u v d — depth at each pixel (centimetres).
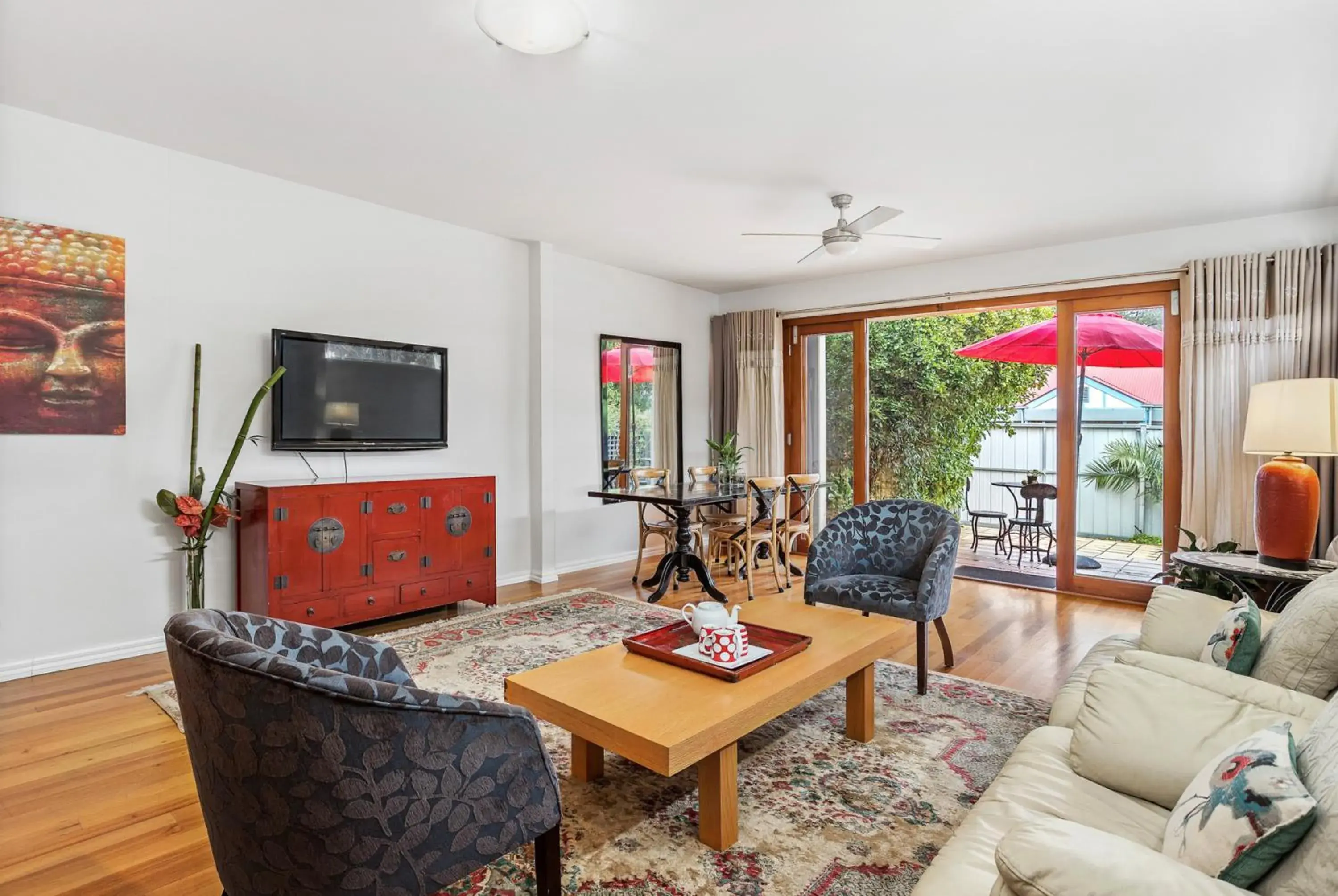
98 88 292
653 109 305
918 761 244
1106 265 492
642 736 176
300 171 384
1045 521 605
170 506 340
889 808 214
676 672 224
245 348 384
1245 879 100
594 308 584
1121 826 135
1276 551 301
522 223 477
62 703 289
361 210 432
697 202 430
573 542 576
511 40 227
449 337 480
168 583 358
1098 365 501
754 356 669
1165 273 469
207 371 370
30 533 317
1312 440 292
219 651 128
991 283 541
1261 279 426
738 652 227
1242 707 149
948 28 241
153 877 180
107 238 336
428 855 135
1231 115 306
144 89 291
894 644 268
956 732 268
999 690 311
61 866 184
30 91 294
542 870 157
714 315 712
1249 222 444
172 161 356
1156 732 149
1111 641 265
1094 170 370
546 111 308
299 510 361
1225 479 437
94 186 332
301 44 255
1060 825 101
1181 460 463
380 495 394
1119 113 304
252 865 133
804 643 246
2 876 179
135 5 232
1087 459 505
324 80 282
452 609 446
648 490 520
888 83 280
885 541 358
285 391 391
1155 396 480
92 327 332
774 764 242
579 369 575
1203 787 119
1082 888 88
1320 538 403
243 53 262
